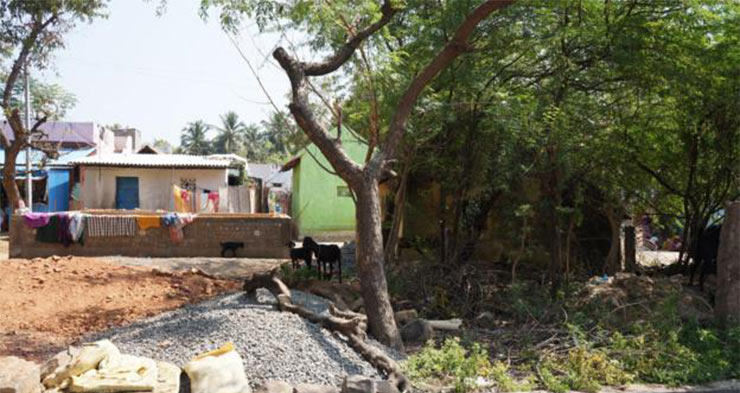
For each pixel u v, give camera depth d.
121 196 25.61
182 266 14.62
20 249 16.36
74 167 26.73
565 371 6.52
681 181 13.20
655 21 10.73
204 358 5.62
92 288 10.41
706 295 10.23
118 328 8.20
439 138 11.13
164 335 6.91
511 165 10.50
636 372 6.63
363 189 7.82
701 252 10.73
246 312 7.25
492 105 10.05
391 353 7.07
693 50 10.61
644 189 13.21
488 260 12.80
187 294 10.46
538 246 11.98
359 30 9.30
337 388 5.61
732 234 8.25
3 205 26.97
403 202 11.47
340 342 6.77
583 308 8.86
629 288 9.59
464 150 10.85
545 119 9.59
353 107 10.90
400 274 10.40
